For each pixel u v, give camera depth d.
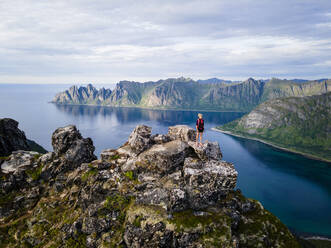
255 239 27.88
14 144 56.72
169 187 29.17
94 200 31.70
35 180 40.25
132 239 25.56
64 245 29.09
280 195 194.25
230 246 24.17
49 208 35.41
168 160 31.69
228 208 28.94
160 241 24.31
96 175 33.69
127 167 34.06
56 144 43.19
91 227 28.73
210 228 24.95
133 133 39.81
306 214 164.88
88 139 45.44
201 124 32.84
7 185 38.94
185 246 24.16
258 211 31.48
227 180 28.95
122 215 28.81
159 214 26.00
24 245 31.72
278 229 29.67
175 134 39.12
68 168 41.59
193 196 27.80
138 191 30.50
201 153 32.00
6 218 35.81
